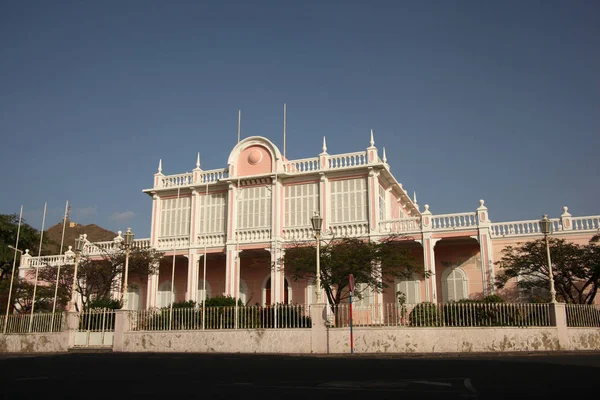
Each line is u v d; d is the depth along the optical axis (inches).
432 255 1253.7
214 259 1556.3
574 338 808.3
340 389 391.2
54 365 665.0
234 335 859.4
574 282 1167.6
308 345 820.6
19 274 1653.5
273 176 1438.2
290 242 1318.9
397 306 834.2
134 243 1533.0
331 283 1065.5
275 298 1354.6
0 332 1044.5
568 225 1229.7
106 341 960.9
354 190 1381.6
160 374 525.0
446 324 811.4
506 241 1272.1
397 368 552.4
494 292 1202.0
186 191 1553.9
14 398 372.8
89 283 1364.4
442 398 344.5
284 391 384.2
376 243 1143.6
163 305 1545.3
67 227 3223.4
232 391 388.5
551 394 358.9
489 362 615.5
